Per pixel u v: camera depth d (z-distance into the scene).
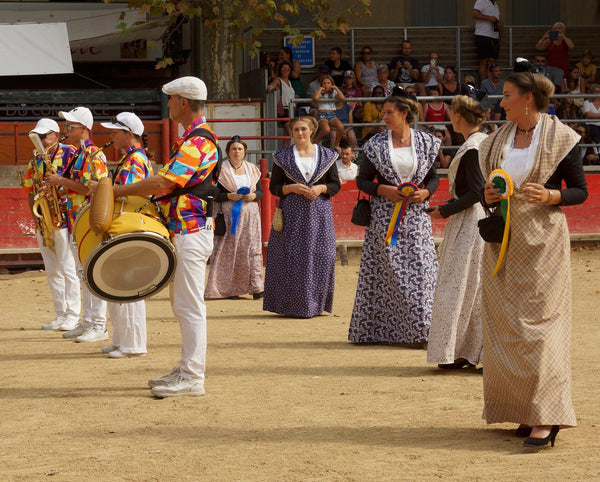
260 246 14.08
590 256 19.11
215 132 21.20
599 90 22.83
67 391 7.90
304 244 12.02
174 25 25.00
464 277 8.42
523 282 6.05
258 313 12.51
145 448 6.17
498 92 23.61
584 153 22.02
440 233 19.58
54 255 11.27
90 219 7.01
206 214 7.48
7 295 14.92
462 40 28.22
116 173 8.91
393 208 9.84
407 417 6.88
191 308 7.57
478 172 8.20
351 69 23.75
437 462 5.75
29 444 6.32
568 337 6.11
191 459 5.91
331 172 12.11
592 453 5.89
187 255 7.41
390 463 5.75
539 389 5.98
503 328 6.12
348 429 6.56
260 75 21.91
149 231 7.14
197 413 7.08
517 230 6.07
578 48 29.03
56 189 10.95
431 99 20.30
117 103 20.97
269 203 17.77
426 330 9.67
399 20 29.23
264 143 21.36
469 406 7.19
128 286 7.32
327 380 8.19
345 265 18.64
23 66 20.73
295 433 6.48
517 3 30.03
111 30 22.25
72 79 25.17
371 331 10.05
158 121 19.30
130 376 8.46
